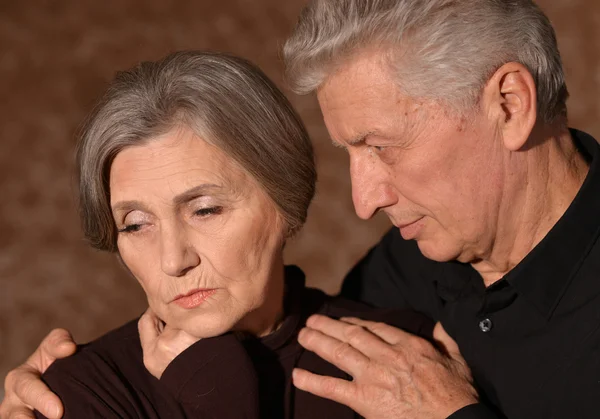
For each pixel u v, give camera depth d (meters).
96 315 3.78
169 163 1.32
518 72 1.35
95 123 1.34
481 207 1.43
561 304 1.51
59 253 4.06
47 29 4.98
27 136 4.51
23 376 1.45
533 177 1.46
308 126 4.47
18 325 3.73
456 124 1.35
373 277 1.92
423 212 1.45
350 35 1.31
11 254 4.05
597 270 1.48
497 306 1.57
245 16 4.89
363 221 4.13
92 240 1.44
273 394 1.51
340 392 1.49
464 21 1.32
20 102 4.65
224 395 1.40
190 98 1.31
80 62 4.79
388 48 1.31
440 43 1.30
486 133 1.38
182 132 1.32
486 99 1.36
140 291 3.90
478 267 1.59
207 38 4.78
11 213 4.23
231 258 1.37
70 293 3.88
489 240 1.48
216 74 1.35
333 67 1.34
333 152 4.38
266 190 1.38
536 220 1.49
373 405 1.48
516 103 1.37
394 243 1.90
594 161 1.50
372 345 1.53
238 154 1.34
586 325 1.48
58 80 4.72
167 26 4.88
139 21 4.94
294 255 3.97
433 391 1.49
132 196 1.33
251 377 1.40
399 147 1.37
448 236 1.47
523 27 1.37
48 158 4.43
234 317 1.40
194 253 1.36
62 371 1.44
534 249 1.49
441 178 1.39
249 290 1.40
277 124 1.38
